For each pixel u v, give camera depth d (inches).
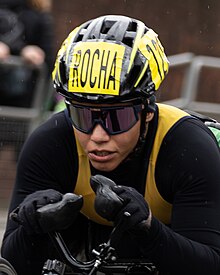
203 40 793.6
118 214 185.3
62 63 196.9
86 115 193.9
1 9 463.2
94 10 770.2
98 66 192.1
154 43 201.0
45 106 475.2
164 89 508.7
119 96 191.3
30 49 466.9
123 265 214.4
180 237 194.5
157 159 205.6
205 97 495.8
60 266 197.8
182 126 207.0
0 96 471.8
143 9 788.6
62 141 209.0
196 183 201.0
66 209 186.5
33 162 209.0
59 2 755.4
